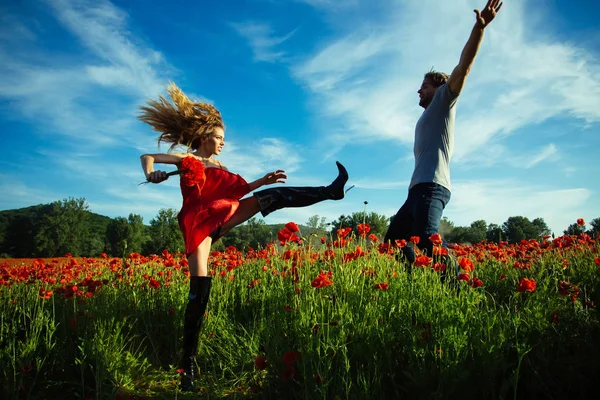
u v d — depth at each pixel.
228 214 3.10
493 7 3.39
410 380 2.06
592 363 2.03
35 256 74.12
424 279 3.19
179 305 4.03
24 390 2.59
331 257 4.25
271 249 5.38
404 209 4.19
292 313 3.19
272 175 3.38
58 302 4.32
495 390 2.04
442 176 3.99
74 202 77.25
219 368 3.02
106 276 5.86
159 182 3.02
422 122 4.18
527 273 4.78
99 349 2.87
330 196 3.39
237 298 4.49
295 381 2.11
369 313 2.80
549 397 1.91
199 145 3.61
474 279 2.82
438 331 2.44
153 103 3.52
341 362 2.24
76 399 2.63
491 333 2.32
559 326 2.59
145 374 2.95
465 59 3.65
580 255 5.29
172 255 6.38
